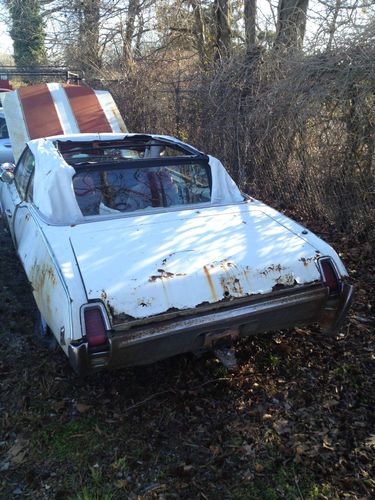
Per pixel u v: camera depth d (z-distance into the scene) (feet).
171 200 12.30
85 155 14.79
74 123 22.62
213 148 25.82
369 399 9.87
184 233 10.40
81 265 9.02
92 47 52.85
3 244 19.24
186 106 27.78
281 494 7.78
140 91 34.22
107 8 46.42
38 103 22.90
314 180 19.45
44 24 60.34
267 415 9.53
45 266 9.56
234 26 37.70
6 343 12.24
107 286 8.52
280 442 8.86
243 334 9.57
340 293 9.98
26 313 13.78
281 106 19.57
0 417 9.69
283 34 22.94
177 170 12.55
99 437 9.13
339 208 18.44
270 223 11.30
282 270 9.59
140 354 8.66
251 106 22.27
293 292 9.53
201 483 8.05
